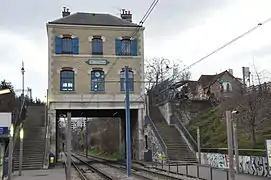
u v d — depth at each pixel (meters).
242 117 30.80
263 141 26.77
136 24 41.12
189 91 52.38
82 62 39.03
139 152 38.84
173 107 40.56
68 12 43.75
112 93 39.12
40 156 32.03
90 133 88.00
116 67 39.69
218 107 39.91
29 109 42.72
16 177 23.47
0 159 23.28
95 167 35.34
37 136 35.53
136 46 40.50
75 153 93.50
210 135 34.78
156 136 36.03
